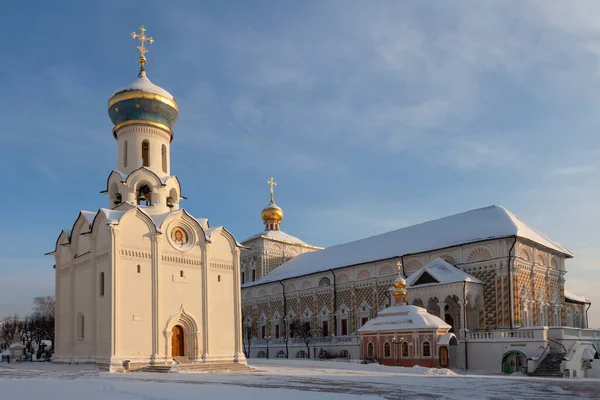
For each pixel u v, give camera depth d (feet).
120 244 133.39
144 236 138.82
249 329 261.65
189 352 144.87
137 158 157.48
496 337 152.87
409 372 136.56
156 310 136.87
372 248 221.66
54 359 152.56
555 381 100.42
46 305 431.43
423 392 75.82
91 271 138.51
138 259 136.46
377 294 206.49
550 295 184.34
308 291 236.43
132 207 141.08
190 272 147.95
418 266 193.67
